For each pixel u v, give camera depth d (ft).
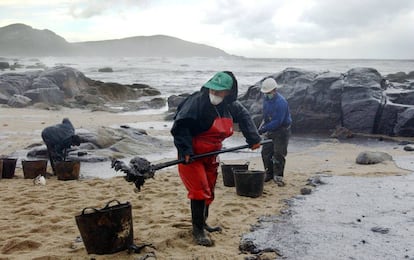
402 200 22.38
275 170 27.02
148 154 39.47
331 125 53.88
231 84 15.85
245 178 23.43
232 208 21.31
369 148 43.11
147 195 24.29
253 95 59.16
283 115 26.08
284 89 56.75
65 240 16.97
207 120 16.19
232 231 18.01
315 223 18.90
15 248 16.26
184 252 15.76
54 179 29.27
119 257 15.17
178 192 24.77
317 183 26.76
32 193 24.91
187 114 15.75
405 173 29.32
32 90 86.89
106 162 35.45
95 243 15.19
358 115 51.57
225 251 15.71
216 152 16.48
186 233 17.46
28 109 78.43
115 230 15.25
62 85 98.32
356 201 22.36
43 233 18.01
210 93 15.96
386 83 58.54
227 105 16.87
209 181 17.19
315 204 21.98
